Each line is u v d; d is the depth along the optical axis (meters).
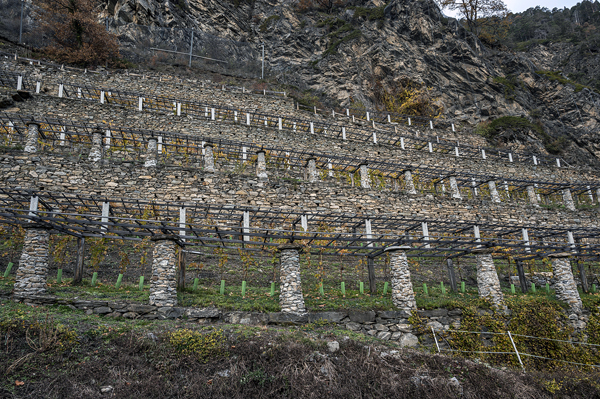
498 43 46.28
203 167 15.33
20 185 12.23
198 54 32.44
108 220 9.73
